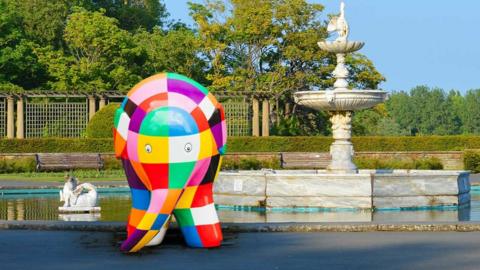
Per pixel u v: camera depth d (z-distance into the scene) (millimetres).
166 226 12367
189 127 11836
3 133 45344
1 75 51625
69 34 54000
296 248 11961
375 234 13312
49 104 45531
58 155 38281
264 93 45844
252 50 53438
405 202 19859
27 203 21938
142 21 70875
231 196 20234
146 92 11938
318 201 19594
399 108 119500
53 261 11023
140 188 12039
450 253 11477
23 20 58375
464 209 19953
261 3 53469
